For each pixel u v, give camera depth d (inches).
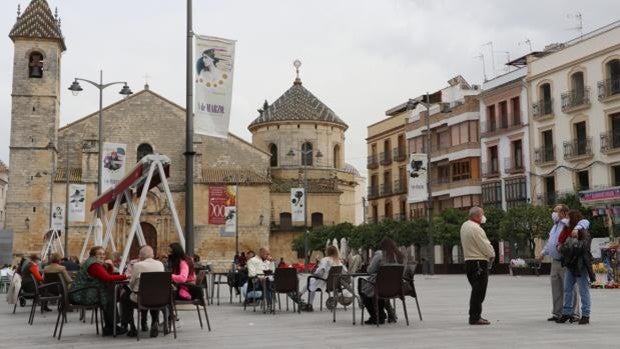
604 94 1953.7
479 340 459.2
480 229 567.8
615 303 807.1
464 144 2564.0
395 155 3110.2
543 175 2191.2
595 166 1998.0
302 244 2930.6
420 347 426.9
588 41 2022.6
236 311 778.2
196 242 2746.1
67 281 682.2
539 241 2130.9
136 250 2736.2
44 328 620.1
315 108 3412.9
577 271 557.3
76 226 2632.9
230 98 748.6
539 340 455.5
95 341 507.2
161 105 2844.5
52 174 2554.1
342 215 3425.2
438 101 3056.1
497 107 2433.6
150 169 740.0
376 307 564.1
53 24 2628.0
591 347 418.3
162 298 511.8
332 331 535.2
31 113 2566.4
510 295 995.9
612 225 1270.9
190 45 776.9
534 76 2235.5
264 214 2832.2
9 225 2496.3
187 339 503.5
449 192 2652.6
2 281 1385.3
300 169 3282.5
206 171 2891.2
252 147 2967.5
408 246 2458.2
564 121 2114.9
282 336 506.6
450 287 1331.2
